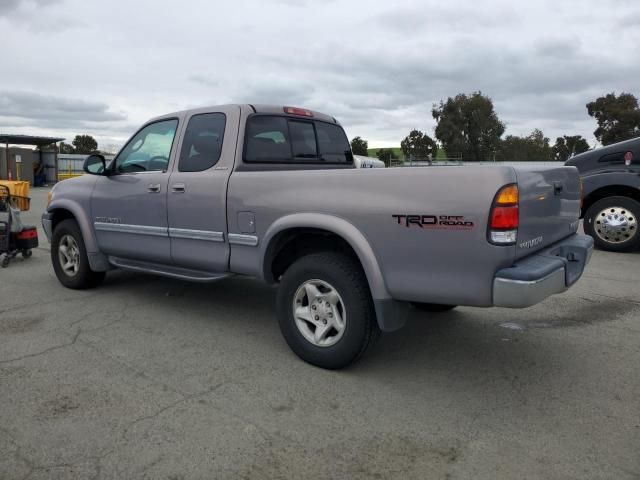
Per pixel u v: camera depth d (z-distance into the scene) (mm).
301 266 3818
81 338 4473
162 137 5020
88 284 5980
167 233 4820
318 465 2676
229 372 3793
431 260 3275
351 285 3600
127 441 2871
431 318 5043
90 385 3557
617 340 4465
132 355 4102
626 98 47344
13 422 3061
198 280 4672
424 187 3258
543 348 4289
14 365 3883
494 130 58281
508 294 3066
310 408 3264
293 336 3938
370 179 3490
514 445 2859
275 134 4801
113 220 5355
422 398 3410
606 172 8164
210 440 2891
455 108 58656
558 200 3771
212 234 4441
